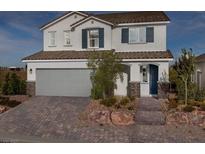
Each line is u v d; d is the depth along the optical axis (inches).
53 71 964.6
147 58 865.5
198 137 503.5
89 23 1016.2
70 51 1048.2
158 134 523.8
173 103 682.2
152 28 956.6
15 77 1020.5
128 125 592.4
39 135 525.3
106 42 994.7
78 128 570.3
